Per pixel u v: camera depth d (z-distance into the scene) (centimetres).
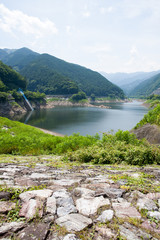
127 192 339
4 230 212
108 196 317
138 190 348
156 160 713
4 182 370
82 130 4672
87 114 8612
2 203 274
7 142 1177
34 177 428
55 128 4981
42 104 13975
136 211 268
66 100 17662
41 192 318
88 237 207
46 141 1382
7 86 12600
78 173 495
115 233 216
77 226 229
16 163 661
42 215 251
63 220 241
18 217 243
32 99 13238
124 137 1211
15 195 300
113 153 758
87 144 1233
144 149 747
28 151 1128
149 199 309
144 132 1667
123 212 264
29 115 8806
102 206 279
